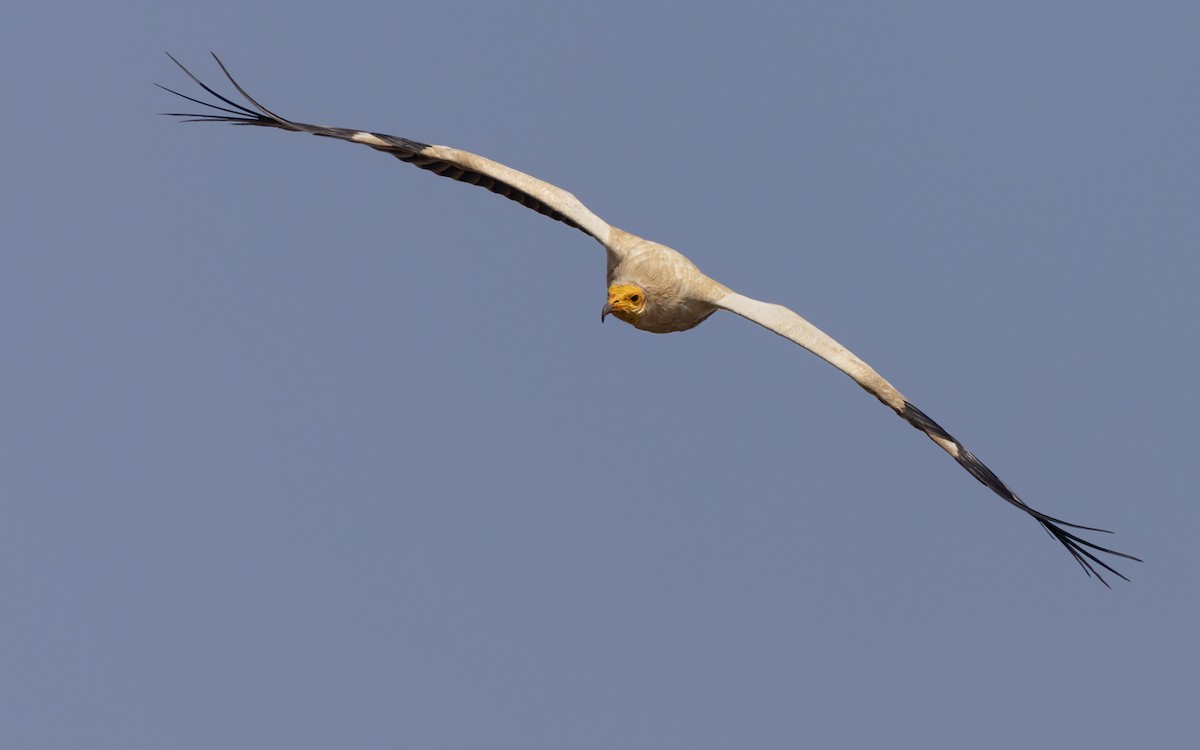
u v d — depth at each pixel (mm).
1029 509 14320
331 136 15047
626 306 15477
